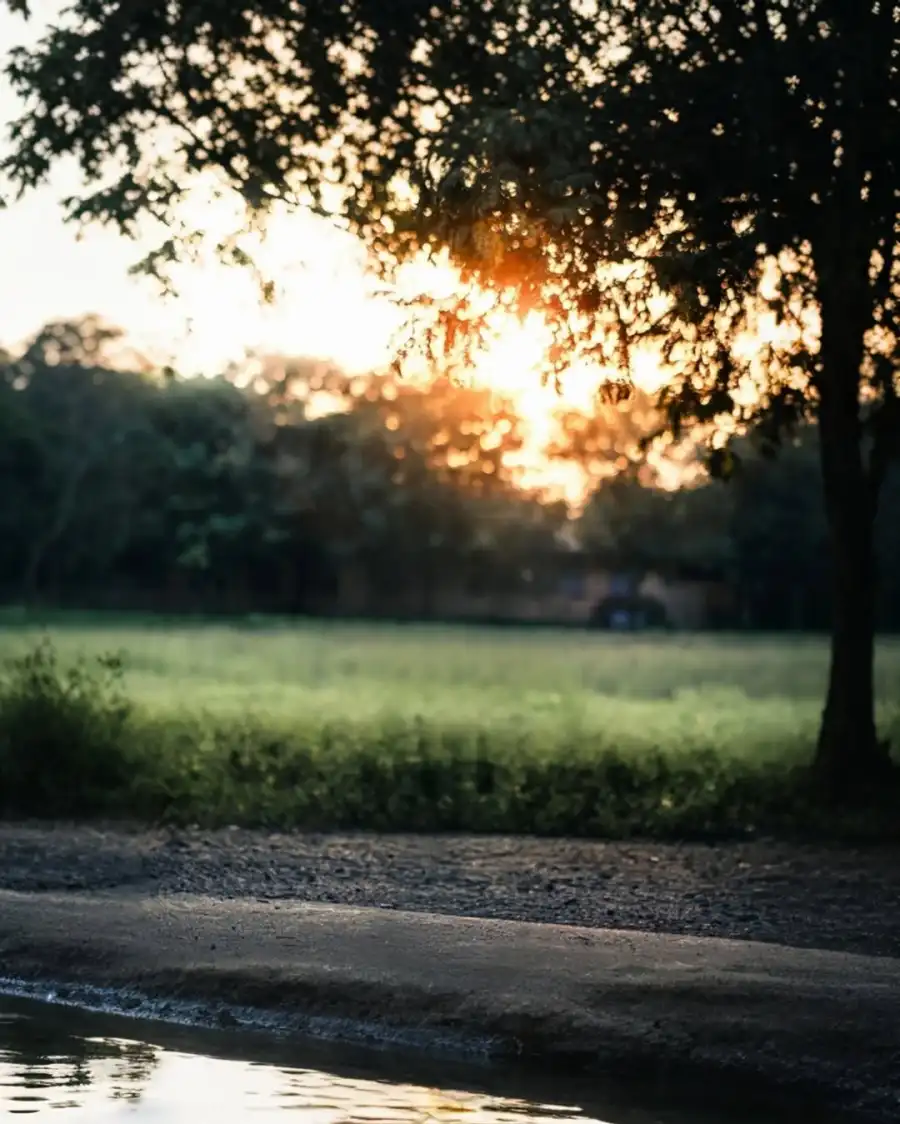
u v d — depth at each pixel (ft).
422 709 93.40
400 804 57.11
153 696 96.73
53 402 297.74
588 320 49.83
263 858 48.03
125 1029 29.09
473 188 46.21
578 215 47.21
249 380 287.89
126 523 290.35
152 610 296.71
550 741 71.05
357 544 282.77
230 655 160.56
